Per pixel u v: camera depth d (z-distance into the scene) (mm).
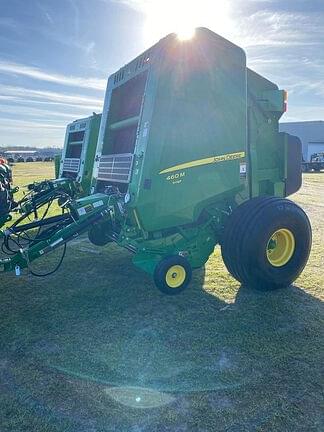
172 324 3656
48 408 2496
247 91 4824
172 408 2482
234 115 4469
